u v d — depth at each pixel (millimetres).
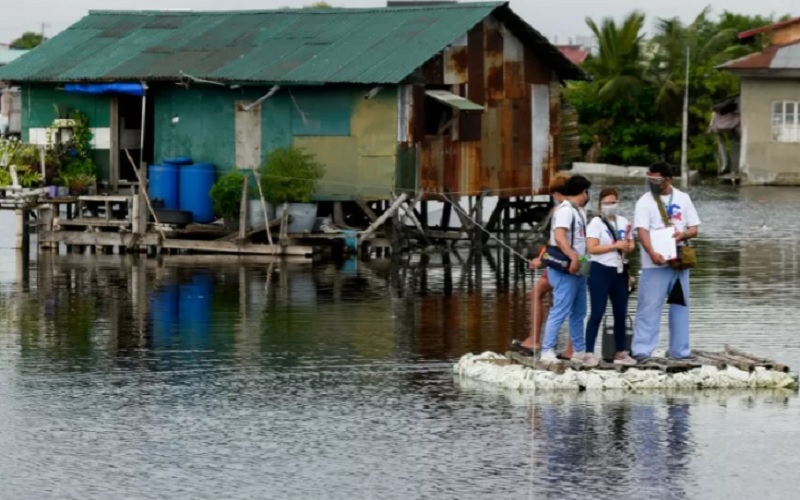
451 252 42031
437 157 41562
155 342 25625
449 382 21969
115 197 41719
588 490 16547
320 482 16906
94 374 22750
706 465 17469
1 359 24031
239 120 42312
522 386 21219
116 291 32688
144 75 42375
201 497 16422
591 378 21141
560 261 21359
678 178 76875
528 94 44938
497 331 26953
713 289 32500
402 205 40750
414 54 40500
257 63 42031
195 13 46156
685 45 84312
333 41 42469
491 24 43375
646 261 21500
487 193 43438
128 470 17438
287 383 22031
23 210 41281
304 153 41344
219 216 41781
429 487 16688
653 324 21688
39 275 35812
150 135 44906
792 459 17703
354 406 20453
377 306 30375
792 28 79938
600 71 84750
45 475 17250
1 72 44344
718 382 21203
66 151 43688
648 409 20047
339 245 40969
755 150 70500
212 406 20547
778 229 48000
